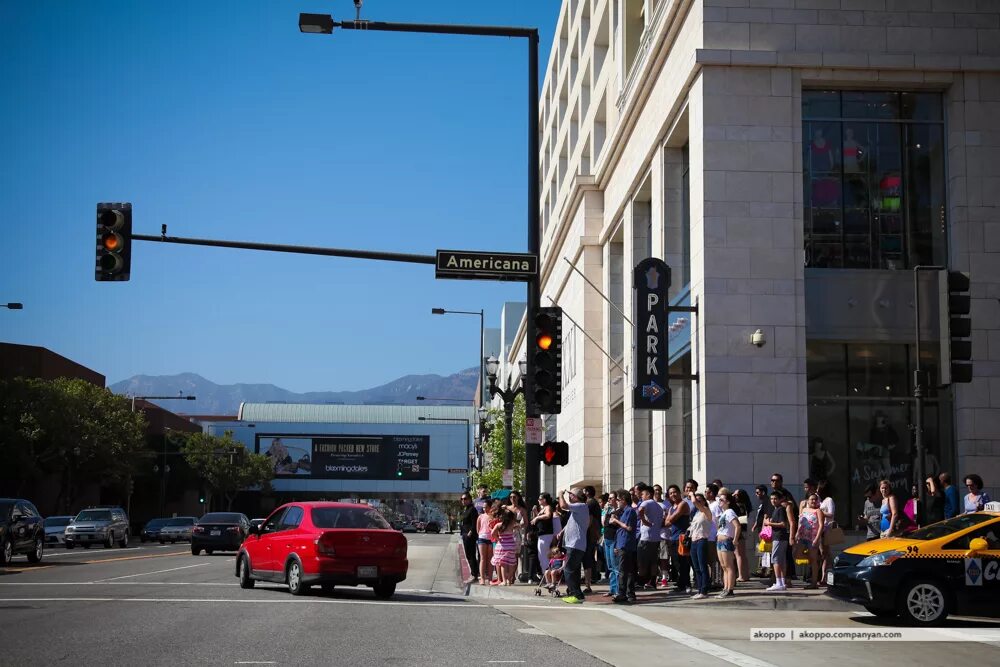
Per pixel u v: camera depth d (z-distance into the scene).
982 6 25.45
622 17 39.44
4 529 28.02
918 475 17.62
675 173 30.75
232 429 128.88
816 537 19.33
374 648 11.65
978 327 24.50
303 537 19.36
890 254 25.20
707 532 18.88
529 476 22.52
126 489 77.25
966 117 25.12
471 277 22.11
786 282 24.55
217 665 10.15
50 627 13.07
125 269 20.84
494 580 24.52
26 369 75.06
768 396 24.23
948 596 15.24
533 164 22.34
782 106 25.05
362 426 129.75
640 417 35.25
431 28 21.64
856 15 25.30
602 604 18.58
